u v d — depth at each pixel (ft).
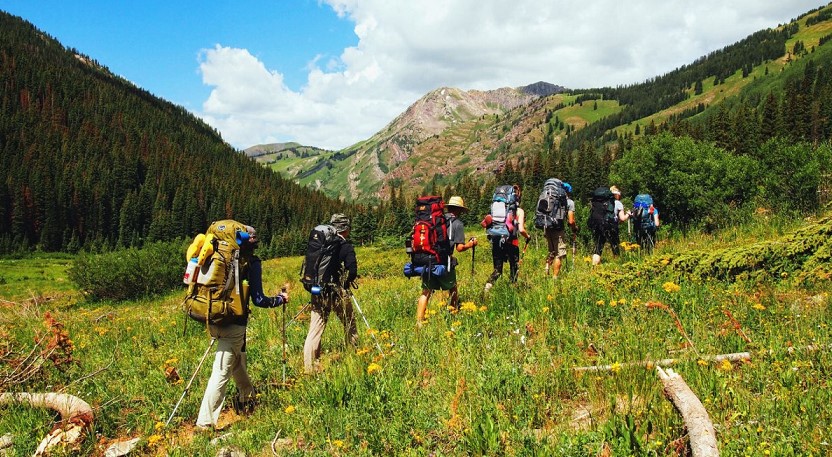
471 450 10.61
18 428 14.42
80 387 18.42
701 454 8.27
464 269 45.11
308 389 15.43
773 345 12.89
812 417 9.50
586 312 18.06
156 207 559.38
